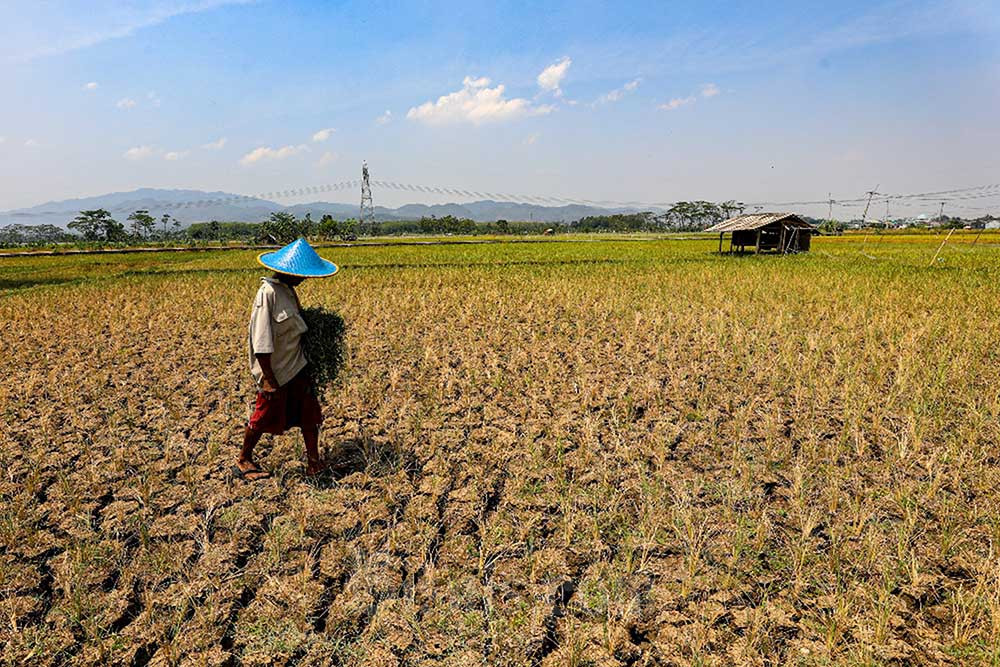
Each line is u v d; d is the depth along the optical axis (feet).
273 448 17.67
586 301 44.91
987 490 14.65
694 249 137.49
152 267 92.68
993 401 20.62
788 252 115.34
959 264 79.10
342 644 10.03
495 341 32.14
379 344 31.71
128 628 10.43
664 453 16.79
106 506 14.75
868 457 16.97
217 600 11.09
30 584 11.78
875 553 11.86
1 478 16.07
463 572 11.86
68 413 21.34
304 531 13.42
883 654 9.45
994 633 9.61
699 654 9.55
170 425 19.80
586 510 14.20
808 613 10.48
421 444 18.25
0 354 30.71
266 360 14.62
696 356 28.43
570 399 22.38
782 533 13.07
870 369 25.23
